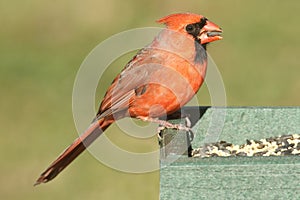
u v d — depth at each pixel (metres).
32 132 14.34
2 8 18.78
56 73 16.33
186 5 18.59
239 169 6.27
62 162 8.02
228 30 17.86
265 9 18.66
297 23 18.02
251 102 15.38
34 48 17.45
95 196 12.62
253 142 7.88
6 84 15.97
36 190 12.89
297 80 15.99
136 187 12.70
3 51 17.34
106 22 18.19
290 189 6.28
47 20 18.36
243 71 16.34
